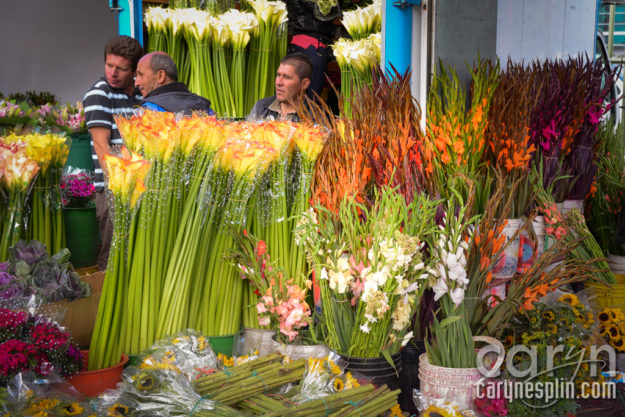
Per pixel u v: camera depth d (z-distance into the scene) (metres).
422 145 2.99
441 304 2.59
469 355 2.48
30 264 2.43
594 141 3.92
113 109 3.84
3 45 6.03
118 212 2.28
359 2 4.64
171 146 2.32
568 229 3.52
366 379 2.37
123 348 2.36
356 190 2.62
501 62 4.21
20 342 1.96
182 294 2.44
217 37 4.50
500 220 2.72
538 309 2.82
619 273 3.96
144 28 4.52
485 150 3.24
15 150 2.61
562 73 3.75
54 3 6.12
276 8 4.58
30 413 1.83
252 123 2.68
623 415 2.60
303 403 2.05
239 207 2.55
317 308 2.70
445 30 3.51
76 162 4.73
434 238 2.54
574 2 5.11
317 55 4.63
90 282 2.87
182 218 2.44
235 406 2.09
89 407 1.96
